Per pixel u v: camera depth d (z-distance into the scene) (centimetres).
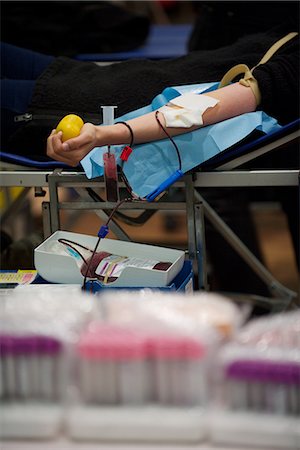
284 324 202
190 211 368
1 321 201
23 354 191
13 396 194
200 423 186
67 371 192
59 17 595
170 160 359
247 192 580
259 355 188
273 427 183
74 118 329
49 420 188
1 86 431
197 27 559
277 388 187
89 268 323
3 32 586
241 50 444
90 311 208
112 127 343
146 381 191
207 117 363
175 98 370
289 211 507
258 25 525
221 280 563
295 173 367
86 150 330
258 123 369
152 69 426
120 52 615
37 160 415
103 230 331
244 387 189
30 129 410
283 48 412
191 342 187
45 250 330
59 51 589
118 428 186
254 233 589
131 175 355
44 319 201
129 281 314
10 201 629
